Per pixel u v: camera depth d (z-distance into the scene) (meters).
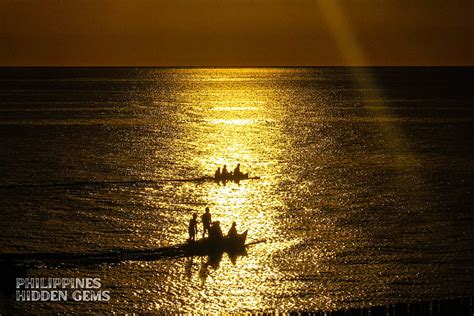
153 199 122.38
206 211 95.00
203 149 187.12
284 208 116.06
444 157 172.75
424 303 64.44
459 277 82.38
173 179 141.12
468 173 149.25
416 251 91.75
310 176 145.62
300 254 90.81
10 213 110.69
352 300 75.75
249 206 117.44
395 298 76.12
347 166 158.88
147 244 94.19
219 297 76.81
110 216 109.50
